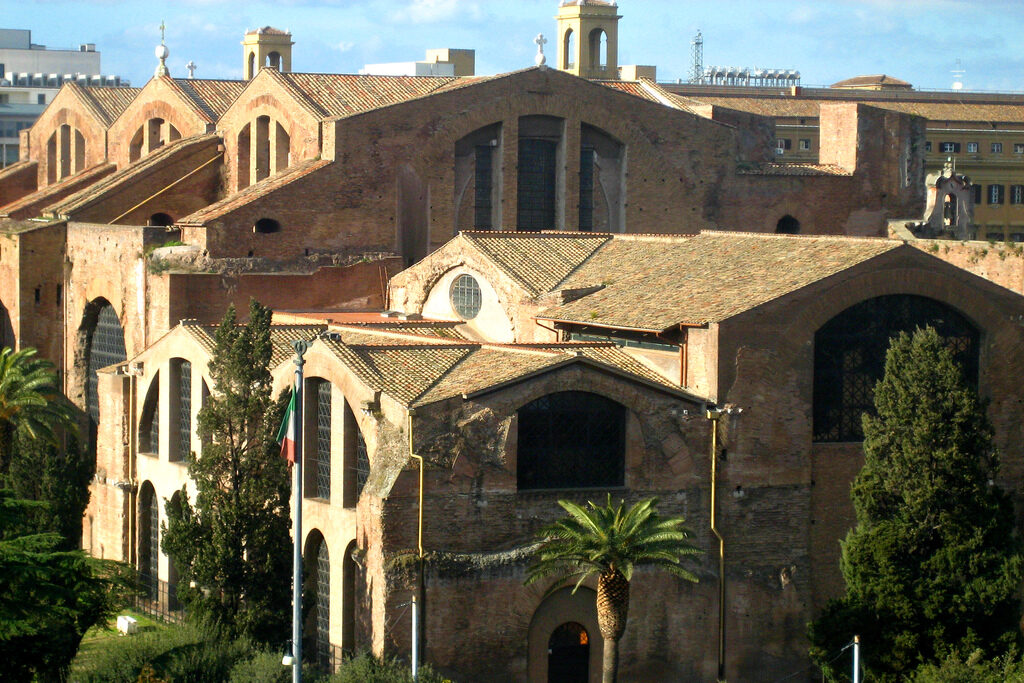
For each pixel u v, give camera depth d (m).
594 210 94.88
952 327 66.62
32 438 75.75
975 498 59.31
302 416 60.12
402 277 82.81
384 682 55.75
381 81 98.00
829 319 64.25
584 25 112.25
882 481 60.19
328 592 64.62
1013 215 145.12
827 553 65.00
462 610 59.44
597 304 70.12
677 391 62.25
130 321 87.06
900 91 168.88
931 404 59.44
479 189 92.50
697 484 62.78
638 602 61.81
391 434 60.03
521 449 60.72
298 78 95.38
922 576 59.34
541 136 93.38
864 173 98.81
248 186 92.94
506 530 60.16
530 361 61.75
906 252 64.94
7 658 54.12
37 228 93.12
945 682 55.16
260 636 62.69
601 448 61.91
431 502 59.12
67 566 56.88
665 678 62.34
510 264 75.75
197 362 71.81
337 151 87.50
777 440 63.66
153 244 85.88
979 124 152.88
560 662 61.47
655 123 94.88
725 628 63.09
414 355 65.19
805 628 64.19
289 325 73.88
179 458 74.94
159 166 96.44
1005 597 59.16
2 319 96.44
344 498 63.09
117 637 64.12
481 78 97.69
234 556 62.72
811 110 152.00
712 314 63.56
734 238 73.75
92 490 83.19
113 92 116.31
